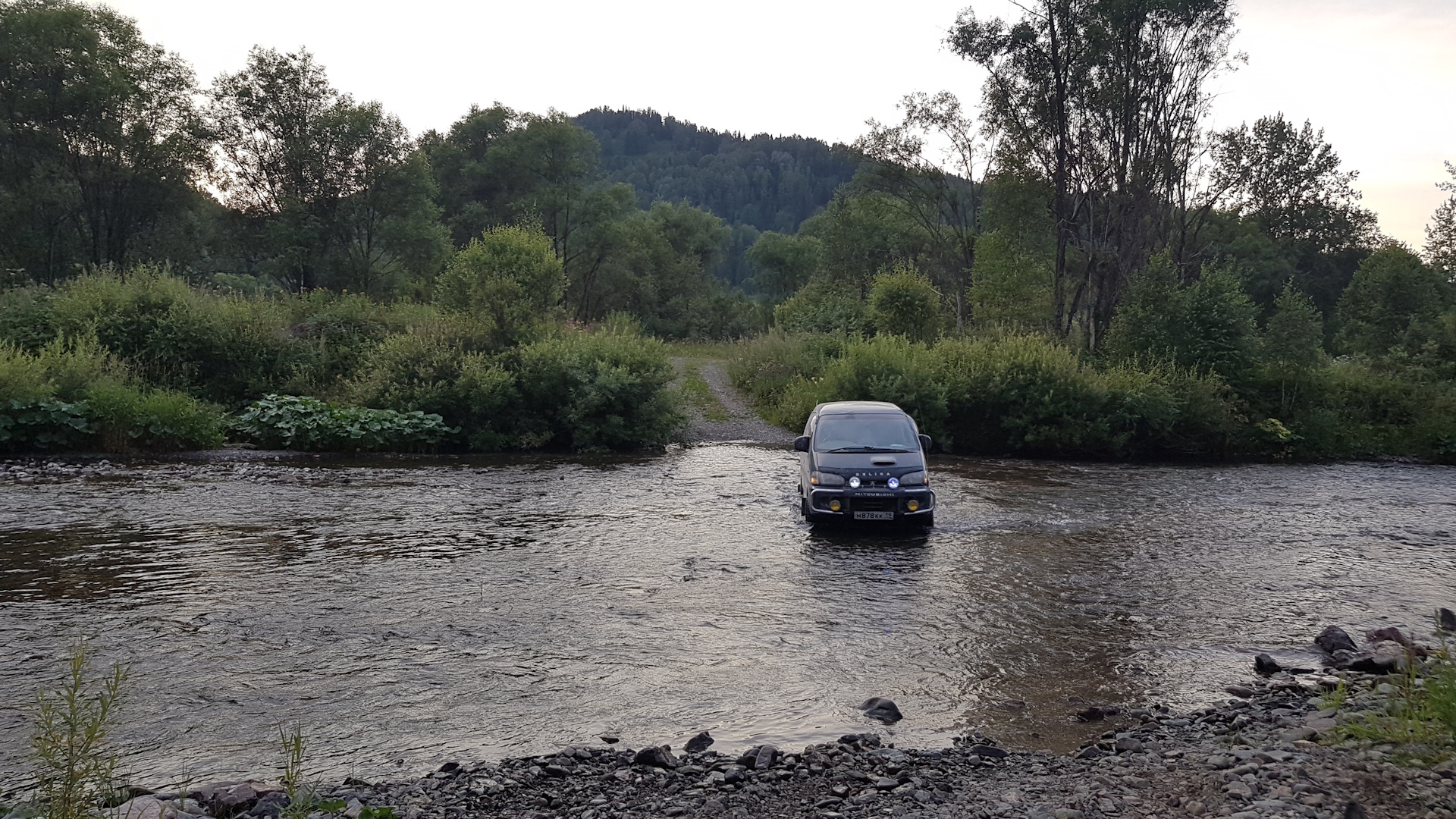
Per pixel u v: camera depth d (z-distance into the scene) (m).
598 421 23.23
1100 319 36.91
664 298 89.31
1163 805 4.74
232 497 14.80
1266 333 29.19
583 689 6.90
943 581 10.38
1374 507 16.48
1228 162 38.12
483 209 70.94
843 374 26.25
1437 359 31.52
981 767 5.48
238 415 22.75
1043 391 24.55
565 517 13.88
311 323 26.33
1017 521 14.25
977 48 38.03
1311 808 4.54
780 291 108.62
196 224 52.31
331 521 13.14
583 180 74.75
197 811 4.62
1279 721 6.14
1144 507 15.86
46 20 43.88
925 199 52.81
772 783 5.19
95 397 19.67
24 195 44.25
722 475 18.75
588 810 4.81
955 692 7.01
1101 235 38.25
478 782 5.13
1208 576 10.82
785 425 27.72
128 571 10.05
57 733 5.36
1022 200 39.44
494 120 74.06
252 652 7.54
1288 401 27.06
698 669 7.40
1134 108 36.50
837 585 10.09
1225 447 25.48
